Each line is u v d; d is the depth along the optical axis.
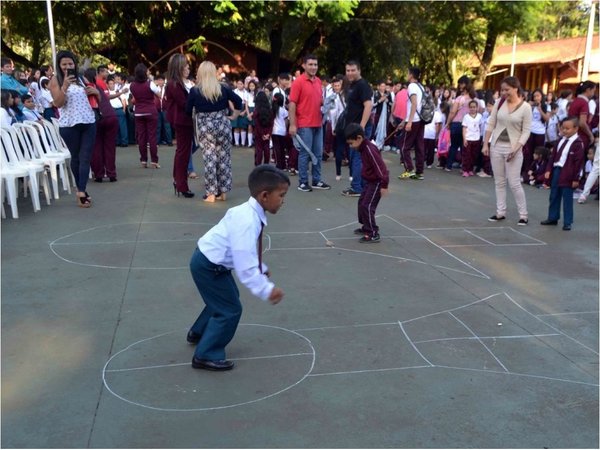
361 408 2.86
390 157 12.48
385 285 4.58
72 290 4.36
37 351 3.41
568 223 6.43
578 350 3.53
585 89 8.51
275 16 19.17
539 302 4.30
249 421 2.74
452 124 10.55
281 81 10.15
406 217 6.95
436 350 3.49
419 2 24.94
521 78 31.39
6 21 20.19
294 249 5.48
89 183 8.62
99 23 20.02
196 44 18.33
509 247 5.75
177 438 2.60
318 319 3.90
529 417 2.80
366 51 24.88
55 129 8.55
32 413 2.78
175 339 3.58
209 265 3.08
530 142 9.49
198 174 9.37
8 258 5.09
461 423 2.74
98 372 3.17
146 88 9.84
